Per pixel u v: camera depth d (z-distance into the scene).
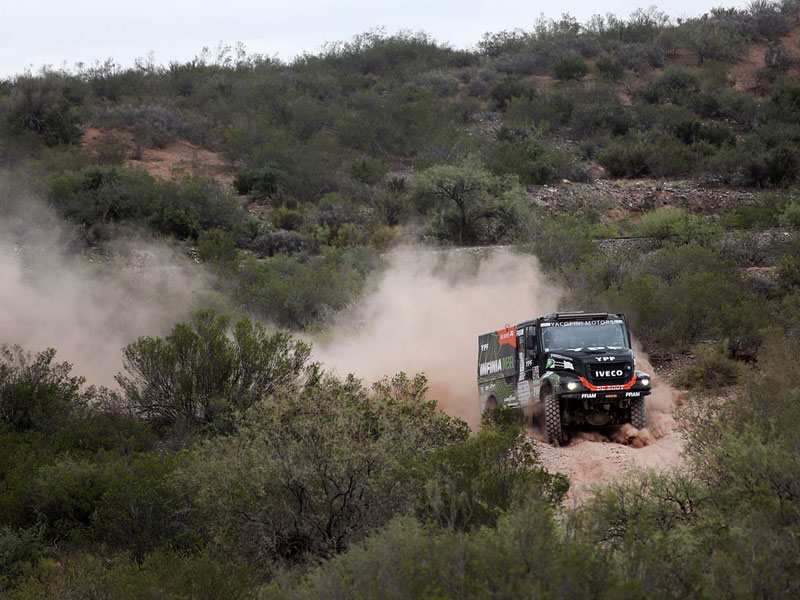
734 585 4.78
